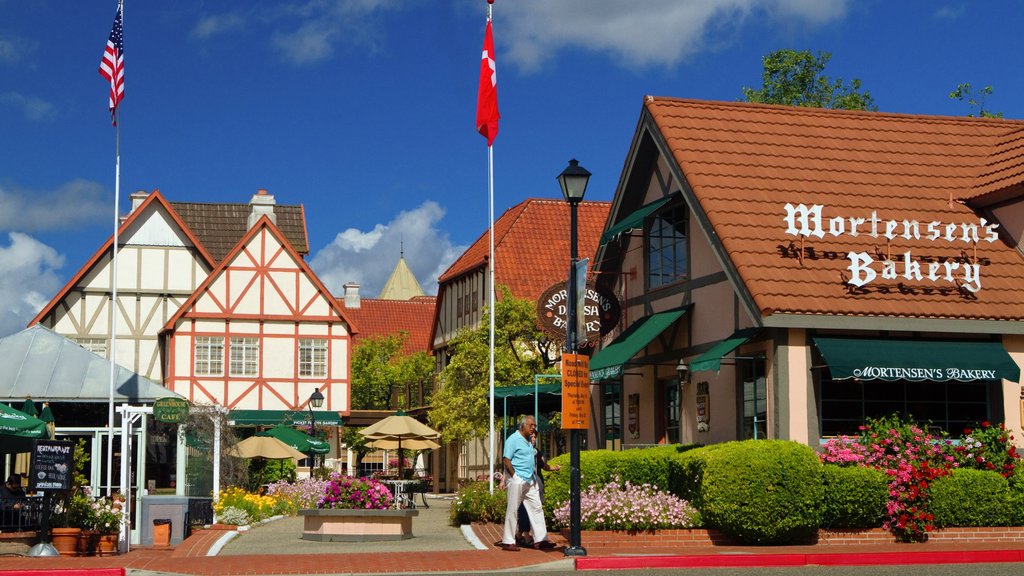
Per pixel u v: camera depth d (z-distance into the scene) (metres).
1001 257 21.94
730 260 20.58
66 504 20.20
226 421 29.02
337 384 46.00
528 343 39.28
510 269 46.50
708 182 22.09
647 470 20.62
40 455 18.72
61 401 23.44
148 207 47.31
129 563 16.11
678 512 18.17
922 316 20.16
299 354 45.91
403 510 20.38
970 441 19.61
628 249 26.80
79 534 20.02
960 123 25.97
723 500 17.73
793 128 24.41
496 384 38.56
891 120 25.55
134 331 46.72
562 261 47.47
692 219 23.34
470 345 39.38
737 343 19.91
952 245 21.97
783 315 19.59
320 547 19.11
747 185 22.19
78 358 24.02
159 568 15.45
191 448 26.34
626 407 26.64
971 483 18.91
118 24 22.30
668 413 24.64
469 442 48.53
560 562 15.91
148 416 27.41
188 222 53.62
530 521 17.59
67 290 46.34
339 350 46.22
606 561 15.60
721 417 21.94
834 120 25.09
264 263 46.06
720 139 23.50
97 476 24.47
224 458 29.16
